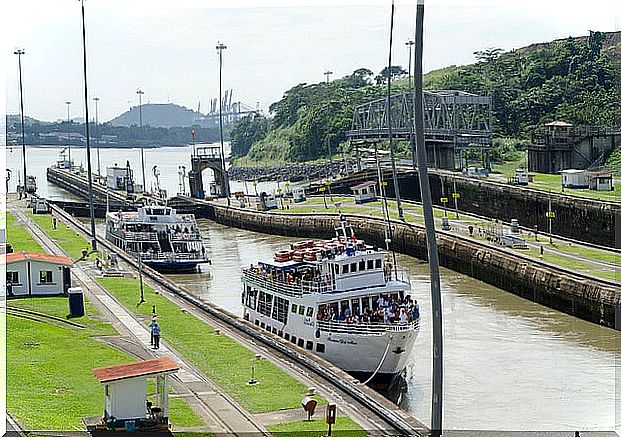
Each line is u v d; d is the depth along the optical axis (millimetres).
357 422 48719
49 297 80062
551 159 171500
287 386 55469
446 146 188625
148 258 118375
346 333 68875
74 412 48188
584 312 90250
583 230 129000
